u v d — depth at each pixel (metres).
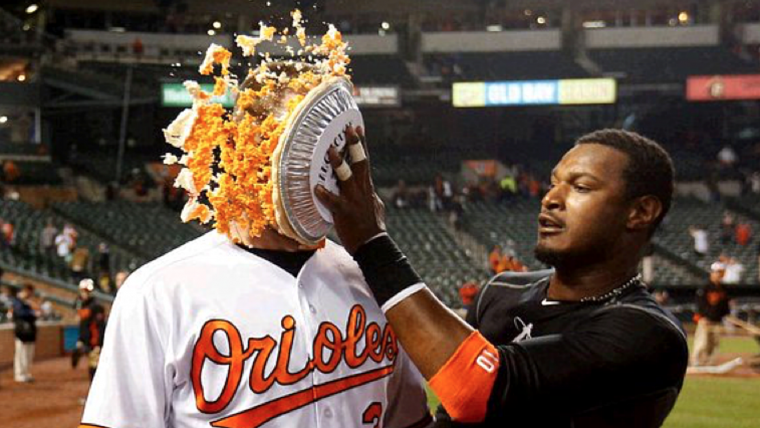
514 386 2.07
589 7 35.22
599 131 2.42
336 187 2.00
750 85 32.25
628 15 36.53
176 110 25.17
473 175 33.53
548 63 34.88
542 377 2.10
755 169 33.25
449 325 2.06
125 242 25.12
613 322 2.20
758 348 17.64
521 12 36.62
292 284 2.04
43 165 29.75
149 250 24.97
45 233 23.25
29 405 11.30
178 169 2.12
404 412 2.39
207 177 1.96
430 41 35.56
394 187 32.34
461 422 2.20
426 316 2.04
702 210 29.62
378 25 36.12
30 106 29.73
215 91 1.95
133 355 1.92
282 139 1.87
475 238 27.97
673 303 24.22
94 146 32.19
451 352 2.03
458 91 32.94
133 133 32.09
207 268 2.00
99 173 30.17
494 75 34.62
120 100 29.97
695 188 31.69
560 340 2.17
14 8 33.59
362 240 2.06
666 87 34.12
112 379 1.92
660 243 27.11
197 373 1.94
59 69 30.11
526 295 2.50
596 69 34.84
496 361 2.06
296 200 1.90
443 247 26.98
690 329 21.31
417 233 27.94
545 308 2.39
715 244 27.05
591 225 2.28
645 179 2.29
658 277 24.97
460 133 35.59
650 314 2.23
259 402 1.96
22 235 24.03
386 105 33.03
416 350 2.05
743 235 26.81
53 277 22.00
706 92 32.50
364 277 2.10
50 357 18.00
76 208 26.84
